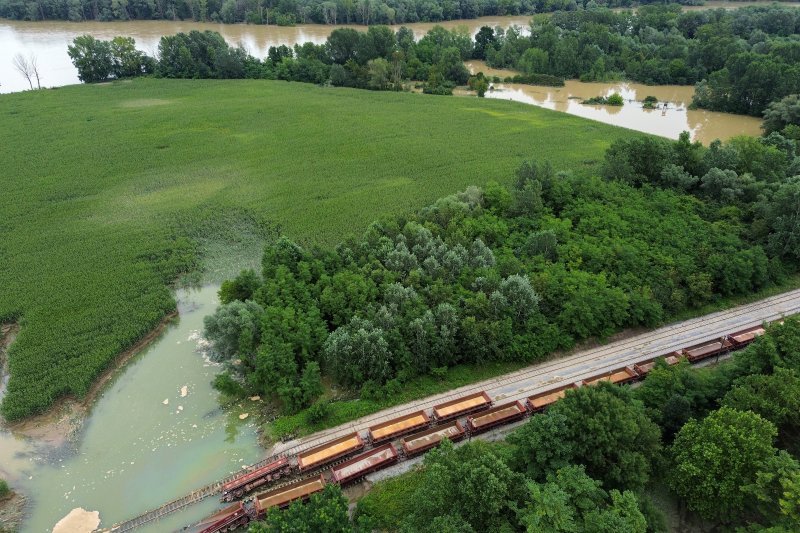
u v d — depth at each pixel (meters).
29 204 103.94
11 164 119.94
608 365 66.12
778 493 42.31
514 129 142.62
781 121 131.75
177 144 131.88
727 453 44.56
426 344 63.31
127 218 99.88
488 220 88.81
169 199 106.69
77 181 113.00
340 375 63.34
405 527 42.94
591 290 70.62
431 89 177.75
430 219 89.38
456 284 72.81
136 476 54.38
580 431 46.28
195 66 185.50
